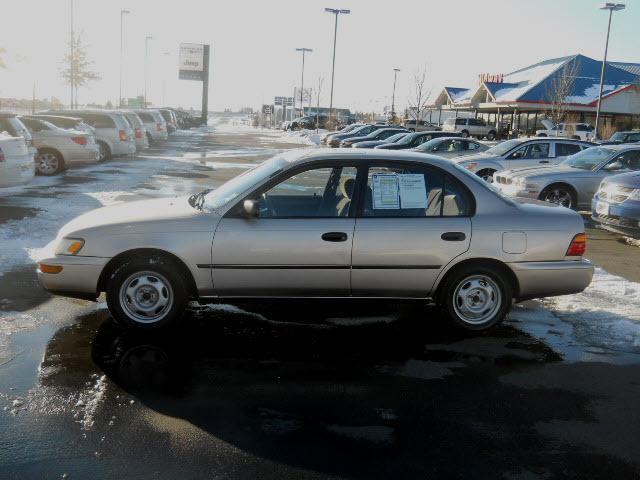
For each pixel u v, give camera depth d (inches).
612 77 2100.1
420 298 221.6
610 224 403.9
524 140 628.4
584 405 172.9
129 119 976.3
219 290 213.9
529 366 199.0
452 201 219.8
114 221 214.4
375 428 156.5
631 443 153.0
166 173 744.3
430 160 222.2
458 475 137.0
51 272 212.4
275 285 213.5
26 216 405.7
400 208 217.0
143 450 142.5
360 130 1374.3
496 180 541.0
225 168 840.9
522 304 263.9
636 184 393.4
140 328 214.5
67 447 142.7
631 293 283.3
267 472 135.6
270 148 1352.1
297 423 157.8
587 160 522.9
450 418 163.0
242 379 183.0
